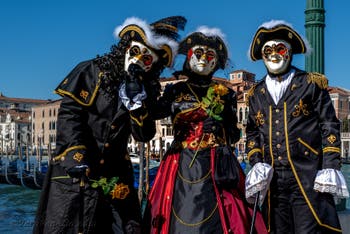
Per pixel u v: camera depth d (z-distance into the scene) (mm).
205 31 4574
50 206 3936
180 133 4562
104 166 4039
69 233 3877
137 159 37438
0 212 18406
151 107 4180
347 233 6371
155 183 4527
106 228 4066
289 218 4348
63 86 4020
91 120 4039
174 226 4238
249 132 4613
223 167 4359
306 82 4375
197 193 4273
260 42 4523
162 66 4336
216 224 4195
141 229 4234
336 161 4219
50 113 95625
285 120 4352
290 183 4305
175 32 4387
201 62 4566
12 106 124250
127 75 3961
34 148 84375
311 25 7109
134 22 4137
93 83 4035
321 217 4215
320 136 4363
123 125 4027
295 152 4297
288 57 4438
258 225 4297
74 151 3879
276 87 4477
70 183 3916
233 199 4324
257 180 4242
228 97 4664
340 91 72875
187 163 4406
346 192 4152
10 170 30906
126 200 4117
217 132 4527
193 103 4539
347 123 69438
